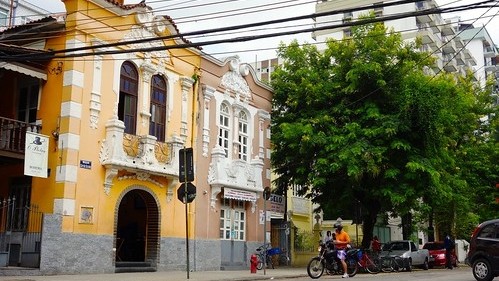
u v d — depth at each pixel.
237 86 24.88
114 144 18.14
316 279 17.80
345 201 26.78
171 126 21.00
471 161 33.41
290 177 27.77
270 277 18.36
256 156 25.77
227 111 24.41
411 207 25.98
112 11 18.89
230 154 24.05
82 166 17.39
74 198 17.02
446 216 34.69
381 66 25.00
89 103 17.89
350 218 33.16
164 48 12.34
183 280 15.88
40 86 18.00
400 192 24.08
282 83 27.73
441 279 17.72
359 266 21.77
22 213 17.72
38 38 18.20
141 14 19.83
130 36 19.56
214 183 22.52
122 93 19.42
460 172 31.75
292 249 30.58
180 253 20.81
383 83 24.17
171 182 20.52
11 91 19.16
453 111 28.30
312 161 26.09
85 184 17.42
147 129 19.95
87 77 17.94
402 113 24.23
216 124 23.38
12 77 19.22
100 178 17.97
